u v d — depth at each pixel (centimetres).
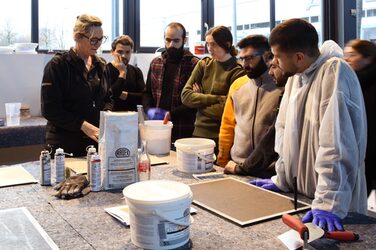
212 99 255
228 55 258
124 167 157
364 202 138
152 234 103
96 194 150
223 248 103
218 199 141
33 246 103
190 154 182
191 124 290
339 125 122
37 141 304
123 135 156
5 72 330
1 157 301
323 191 121
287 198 143
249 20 447
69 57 217
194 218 125
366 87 210
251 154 182
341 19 438
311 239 101
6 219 122
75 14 376
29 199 144
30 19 358
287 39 134
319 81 134
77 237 110
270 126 186
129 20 396
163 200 102
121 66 325
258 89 202
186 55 298
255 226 118
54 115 212
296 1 452
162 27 413
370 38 430
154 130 222
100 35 217
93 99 228
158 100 299
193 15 426
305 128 141
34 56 341
